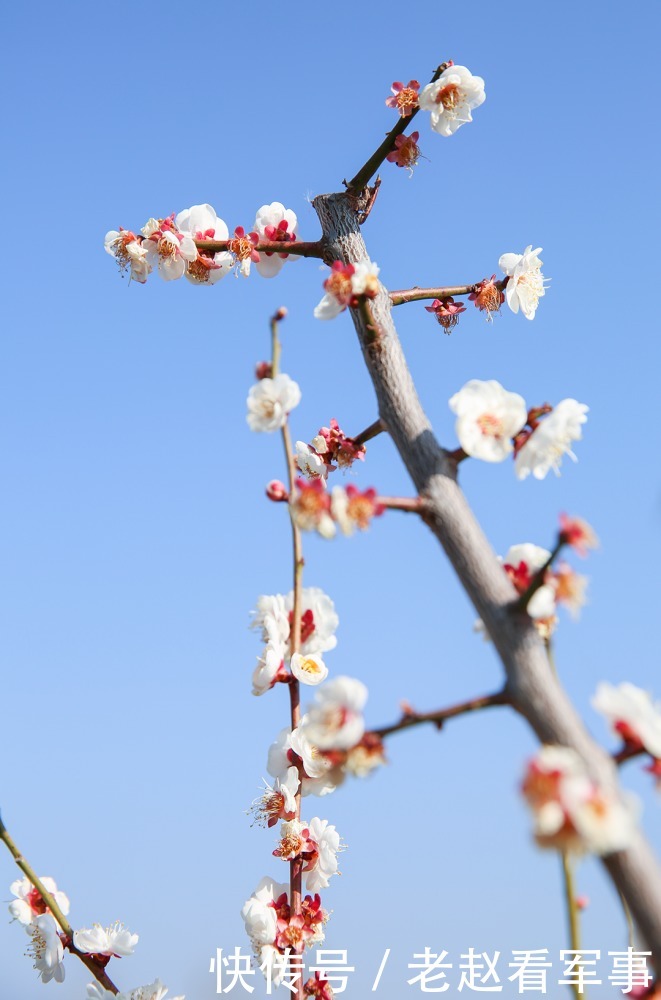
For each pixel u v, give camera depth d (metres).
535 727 0.76
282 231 0.98
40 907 0.94
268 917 0.91
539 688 0.77
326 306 0.86
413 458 0.82
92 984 0.92
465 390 0.83
